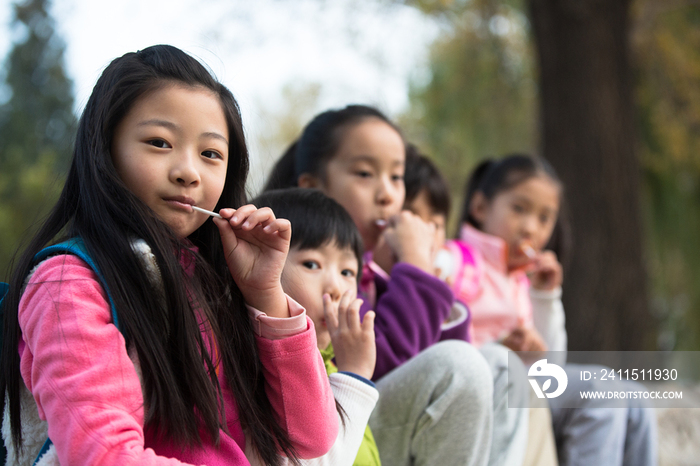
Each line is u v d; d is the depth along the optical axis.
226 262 1.03
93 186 0.90
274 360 0.99
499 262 2.21
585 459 1.76
